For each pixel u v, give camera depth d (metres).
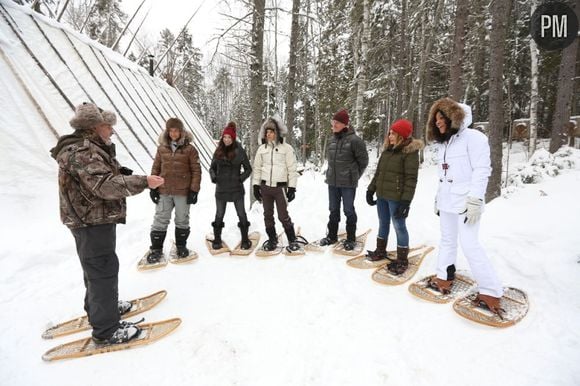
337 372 2.13
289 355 2.31
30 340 2.54
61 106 6.46
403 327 2.60
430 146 16.66
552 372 2.00
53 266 3.88
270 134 4.16
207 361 2.28
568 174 5.89
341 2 10.71
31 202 5.07
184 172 3.91
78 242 2.36
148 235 4.97
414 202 7.37
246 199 7.79
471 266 2.75
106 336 2.44
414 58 15.79
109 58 10.09
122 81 9.80
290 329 2.61
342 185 4.17
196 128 14.27
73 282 3.50
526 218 4.50
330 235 4.51
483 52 14.62
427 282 3.29
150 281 3.54
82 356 2.33
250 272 3.72
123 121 8.23
